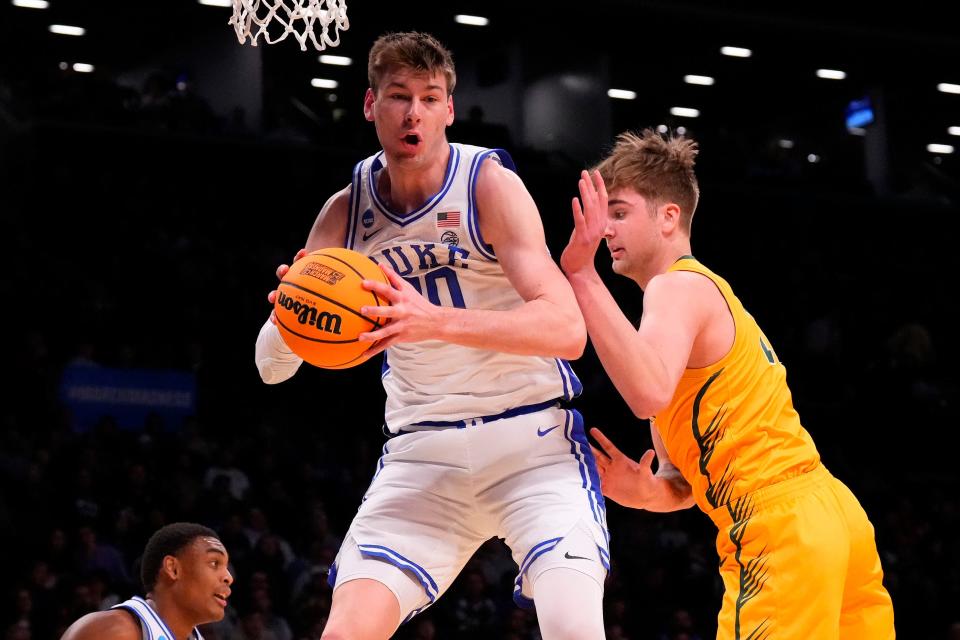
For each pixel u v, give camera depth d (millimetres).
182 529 5160
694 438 3895
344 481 14477
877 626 3928
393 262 3748
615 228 4141
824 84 25922
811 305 20938
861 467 17484
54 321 16281
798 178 22906
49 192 18406
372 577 3672
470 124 21750
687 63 24938
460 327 3293
